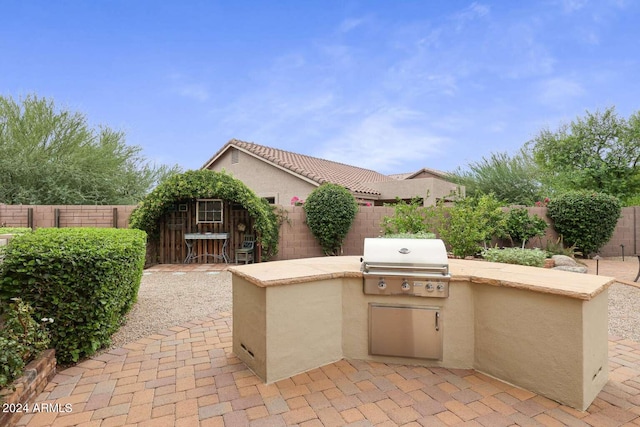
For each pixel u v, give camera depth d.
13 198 14.50
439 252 3.81
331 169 19.72
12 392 2.84
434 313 3.70
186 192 10.34
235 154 18.86
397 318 3.78
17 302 3.36
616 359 3.94
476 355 3.63
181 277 8.97
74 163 15.59
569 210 11.75
